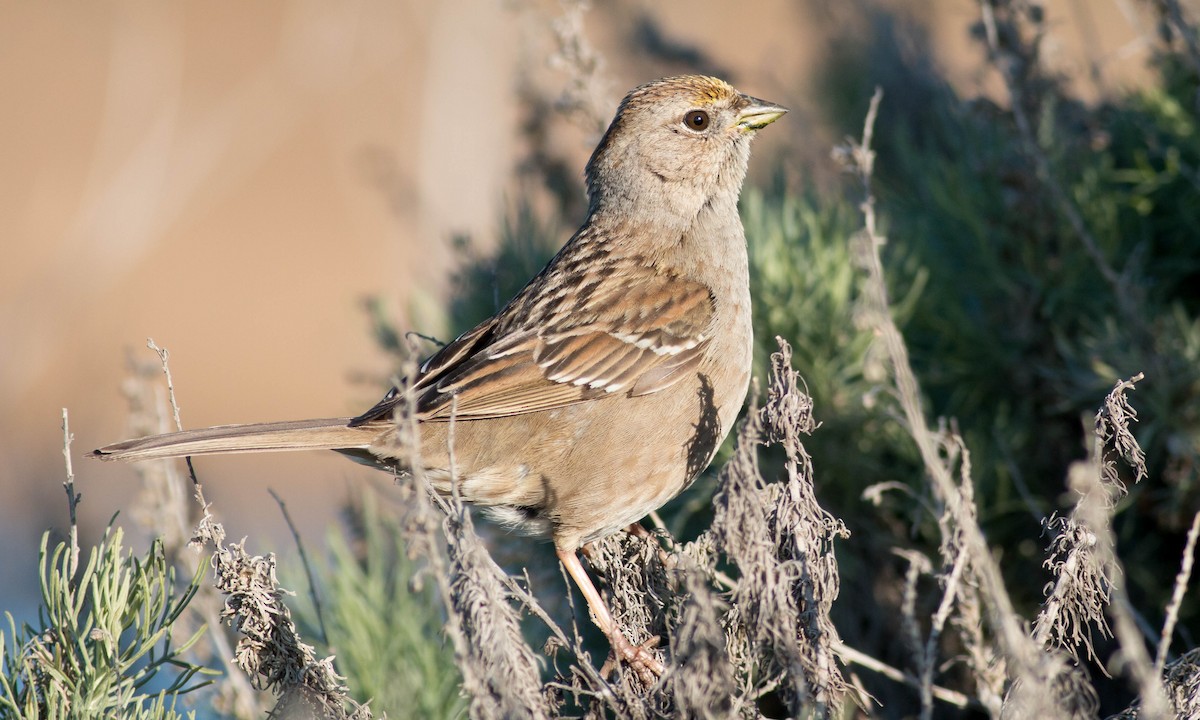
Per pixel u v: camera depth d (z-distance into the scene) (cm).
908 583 606
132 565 626
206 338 2444
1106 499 595
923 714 576
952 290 1026
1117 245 1009
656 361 824
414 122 1942
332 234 2741
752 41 1652
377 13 1788
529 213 1130
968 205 1034
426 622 799
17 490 1384
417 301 1097
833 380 944
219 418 2222
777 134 1377
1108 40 1515
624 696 612
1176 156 1025
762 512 571
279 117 1880
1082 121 1077
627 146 902
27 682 596
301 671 614
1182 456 884
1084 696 569
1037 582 932
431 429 792
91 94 2692
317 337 2455
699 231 888
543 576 961
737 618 611
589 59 1011
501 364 809
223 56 2436
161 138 1563
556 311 838
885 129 1316
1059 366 991
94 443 1455
